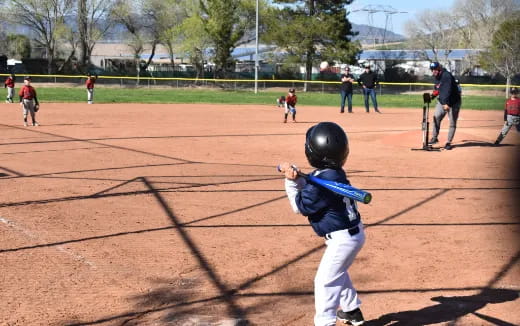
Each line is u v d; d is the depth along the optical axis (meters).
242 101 34.44
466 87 49.88
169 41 61.16
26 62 60.19
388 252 5.86
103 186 8.86
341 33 54.34
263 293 4.86
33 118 18.22
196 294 4.84
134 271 5.36
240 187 8.88
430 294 4.80
